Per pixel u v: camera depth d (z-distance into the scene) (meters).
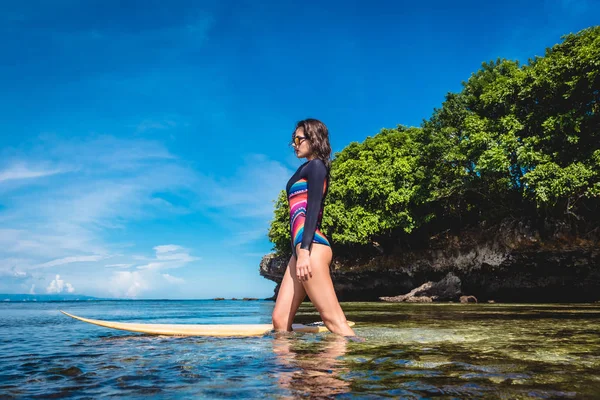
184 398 1.43
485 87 23.64
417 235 28.45
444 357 2.17
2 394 1.54
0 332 4.30
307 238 3.39
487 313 7.05
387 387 1.53
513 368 1.87
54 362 2.22
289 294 3.65
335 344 2.74
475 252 24.52
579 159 18.84
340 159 33.22
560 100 19.73
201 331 3.64
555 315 6.25
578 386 1.53
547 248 21.34
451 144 23.83
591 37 19.53
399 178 26.98
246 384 1.61
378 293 30.84
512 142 19.75
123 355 2.42
